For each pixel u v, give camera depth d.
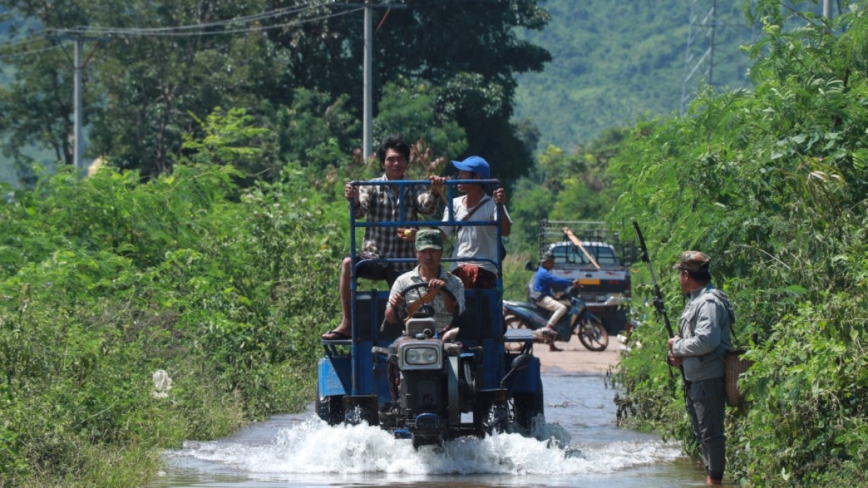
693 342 25.56
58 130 140.12
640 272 41.62
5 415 25.80
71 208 49.22
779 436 23.83
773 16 34.94
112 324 36.47
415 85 129.38
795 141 30.47
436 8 135.88
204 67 122.06
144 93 125.38
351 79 135.00
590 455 30.22
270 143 114.19
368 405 29.00
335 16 132.25
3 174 196.50
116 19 125.50
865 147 30.67
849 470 22.80
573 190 173.50
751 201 30.70
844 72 32.75
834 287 25.92
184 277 46.06
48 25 139.88
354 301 29.39
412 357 26.59
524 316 68.62
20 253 44.09
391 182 29.80
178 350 39.41
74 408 28.27
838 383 23.03
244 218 55.75
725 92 35.19
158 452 28.91
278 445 31.95
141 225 50.12
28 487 23.38
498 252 29.95
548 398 44.50
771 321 28.50
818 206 27.69
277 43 135.38
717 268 30.38
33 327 29.86
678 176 32.25
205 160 89.31
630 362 40.06
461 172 31.44
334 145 104.19
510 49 139.88
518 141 141.12
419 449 28.33
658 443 32.84
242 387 39.91
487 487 25.30
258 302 48.12
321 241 53.56
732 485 25.84
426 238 28.62
